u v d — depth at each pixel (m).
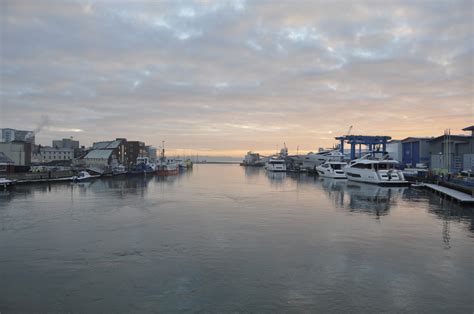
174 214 30.09
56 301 12.73
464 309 12.09
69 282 14.39
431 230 23.50
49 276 15.05
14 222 26.42
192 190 53.31
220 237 21.53
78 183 66.44
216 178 88.62
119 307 12.23
